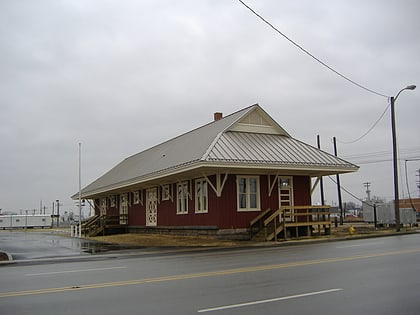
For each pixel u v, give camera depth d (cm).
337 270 1127
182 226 2853
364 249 1689
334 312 697
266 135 2791
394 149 3167
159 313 710
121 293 891
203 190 2650
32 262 1656
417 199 6762
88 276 1164
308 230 2627
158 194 3234
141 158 4003
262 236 2466
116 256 1816
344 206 9700
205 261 1470
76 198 5084
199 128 3409
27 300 845
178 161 2561
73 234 3922
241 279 1028
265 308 729
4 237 3809
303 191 2789
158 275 1141
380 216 4050
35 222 8175
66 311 744
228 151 2381
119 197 4200
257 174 2627
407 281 953
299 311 706
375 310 707
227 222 2489
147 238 2741
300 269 1165
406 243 1934
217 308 734
